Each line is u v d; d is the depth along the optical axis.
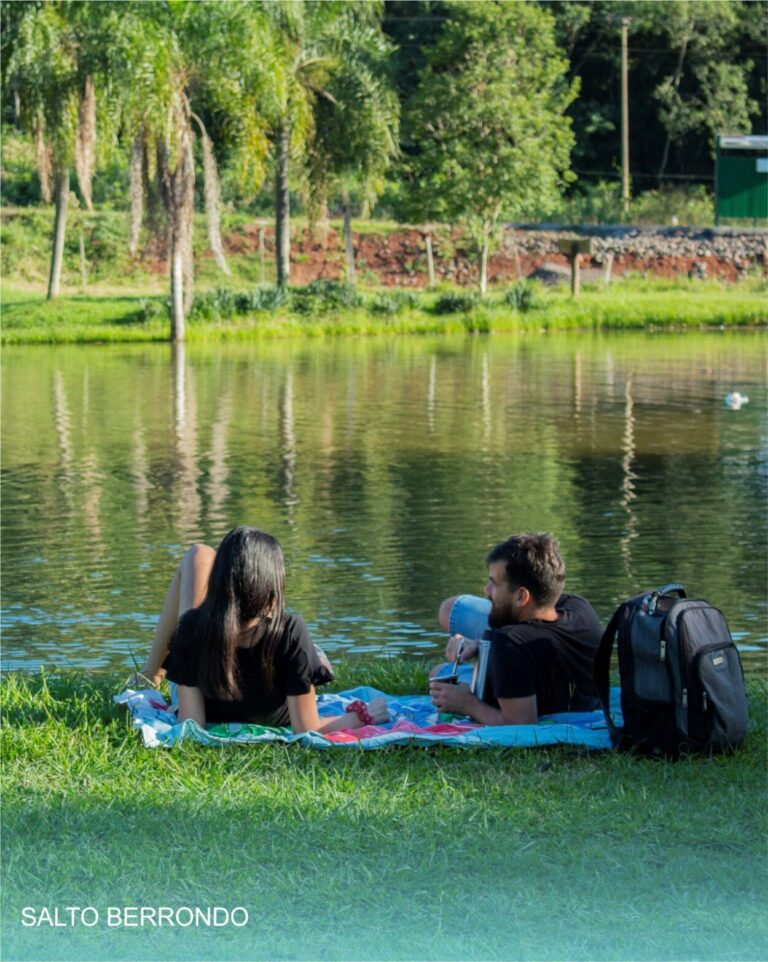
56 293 46.03
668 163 79.00
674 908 4.47
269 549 6.23
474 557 13.88
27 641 10.95
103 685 7.72
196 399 27.19
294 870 4.76
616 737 6.14
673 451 20.97
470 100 50.94
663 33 76.50
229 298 43.75
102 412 25.17
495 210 51.88
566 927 4.33
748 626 11.35
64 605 12.12
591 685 6.57
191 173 39.97
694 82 78.38
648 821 5.29
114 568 13.48
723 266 57.88
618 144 78.38
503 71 51.47
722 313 49.59
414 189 52.44
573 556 13.98
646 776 5.80
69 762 6.00
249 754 6.08
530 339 43.59
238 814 5.35
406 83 70.50
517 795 5.60
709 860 4.91
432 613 11.81
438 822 5.25
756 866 4.84
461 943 4.21
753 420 24.50
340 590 12.59
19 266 51.78
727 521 15.76
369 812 5.36
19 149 58.84
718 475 18.84
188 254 42.44
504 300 49.25
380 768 6.00
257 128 39.66
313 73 43.25
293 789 5.64
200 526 15.46
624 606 6.09
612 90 78.00
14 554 14.07
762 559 13.85
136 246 40.56
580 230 58.84
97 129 40.72
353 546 14.39
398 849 4.97
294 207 58.44
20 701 7.12
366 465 19.52
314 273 54.28
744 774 5.81
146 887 4.62
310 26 42.84
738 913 4.44
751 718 6.79
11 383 30.06
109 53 37.56
